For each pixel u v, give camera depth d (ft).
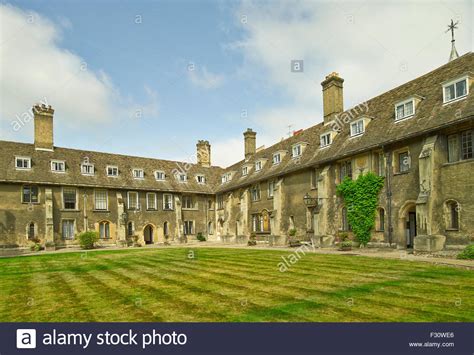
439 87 55.21
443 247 47.14
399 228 54.90
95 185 97.45
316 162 72.23
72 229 93.50
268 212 93.04
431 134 49.85
